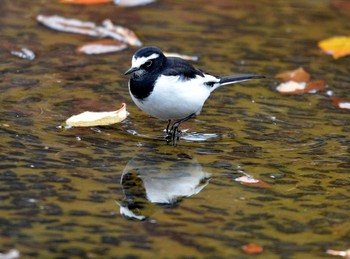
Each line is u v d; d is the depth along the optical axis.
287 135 11.71
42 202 9.14
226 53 14.95
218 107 12.71
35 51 14.52
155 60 10.77
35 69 13.69
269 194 9.77
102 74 13.70
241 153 11.01
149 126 11.92
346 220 9.15
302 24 16.84
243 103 12.90
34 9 16.77
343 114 12.59
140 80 10.74
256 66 14.41
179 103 10.84
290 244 8.52
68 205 9.12
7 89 12.72
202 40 15.57
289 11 17.67
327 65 14.69
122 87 13.20
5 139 10.90
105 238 8.41
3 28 15.52
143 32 15.84
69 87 13.02
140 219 8.89
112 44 15.08
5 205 9.00
